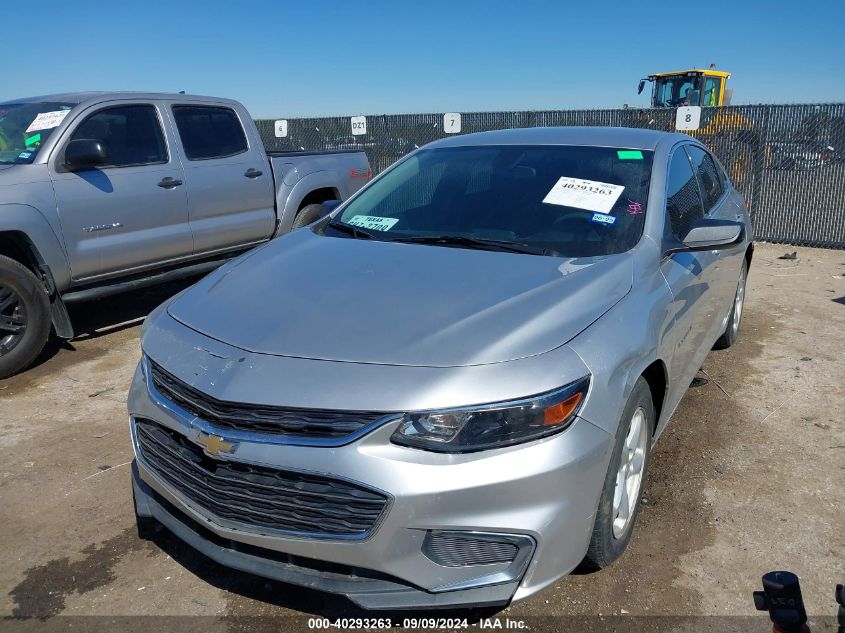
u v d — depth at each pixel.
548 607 2.70
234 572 2.95
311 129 14.86
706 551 3.02
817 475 3.63
